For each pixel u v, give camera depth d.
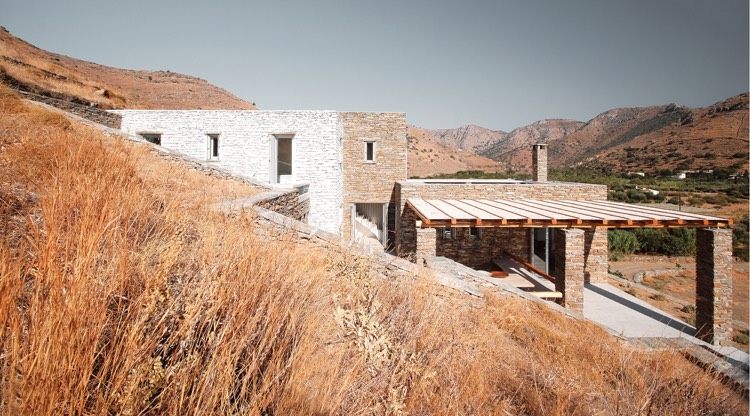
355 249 5.60
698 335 8.94
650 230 27.73
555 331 5.17
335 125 15.41
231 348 1.76
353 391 2.13
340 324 2.70
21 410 1.24
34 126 6.16
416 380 2.49
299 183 14.27
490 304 5.73
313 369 2.09
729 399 3.49
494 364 3.33
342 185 18.20
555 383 3.20
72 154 3.95
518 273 12.68
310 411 1.80
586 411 2.83
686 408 3.02
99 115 14.06
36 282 1.66
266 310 2.29
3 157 3.96
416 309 3.88
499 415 2.59
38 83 15.55
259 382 1.89
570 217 9.38
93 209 2.48
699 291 9.16
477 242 14.75
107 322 1.64
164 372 1.56
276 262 3.10
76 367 1.36
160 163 8.66
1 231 2.37
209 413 1.55
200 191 6.53
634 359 4.35
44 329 1.38
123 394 1.41
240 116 15.29
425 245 9.38
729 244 8.78
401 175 18.66
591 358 4.31
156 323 1.83
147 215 3.10
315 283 3.36
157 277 1.94
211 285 2.19
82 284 1.60
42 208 2.48
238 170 15.24
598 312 10.23
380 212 20.19
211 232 3.14
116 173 4.02
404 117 18.69
